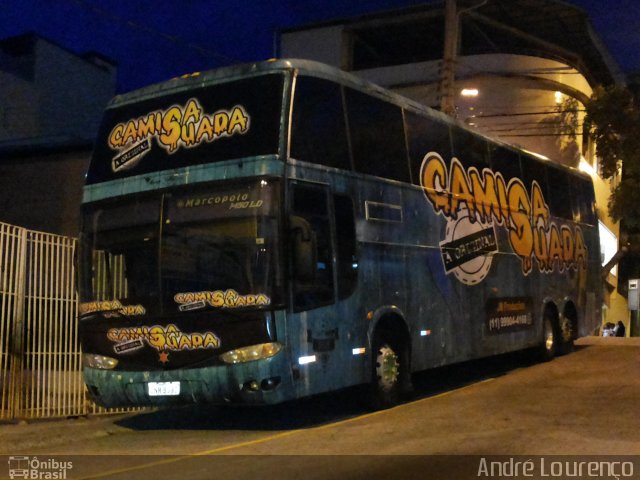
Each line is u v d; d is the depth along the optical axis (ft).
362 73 103.86
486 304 43.06
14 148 65.00
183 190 29.55
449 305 39.17
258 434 30.48
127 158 31.37
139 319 29.55
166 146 30.55
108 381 30.01
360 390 33.81
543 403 34.86
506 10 97.55
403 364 35.17
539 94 96.43
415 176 37.40
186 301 28.73
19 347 32.50
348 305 31.24
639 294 100.22
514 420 30.60
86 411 35.22
